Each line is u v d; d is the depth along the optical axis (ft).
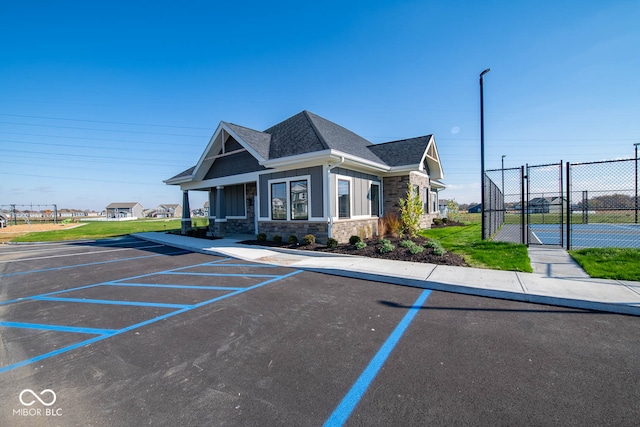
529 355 10.68
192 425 7.50
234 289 19.84
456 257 26.66
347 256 29.58
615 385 8.83
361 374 9.67
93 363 10.77
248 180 44.29
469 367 9.96
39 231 85.20
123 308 16.63
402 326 13.43
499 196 61.21
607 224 70.38
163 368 10.32
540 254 27.78
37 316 15.70
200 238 49.65
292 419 7.66
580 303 15.35
